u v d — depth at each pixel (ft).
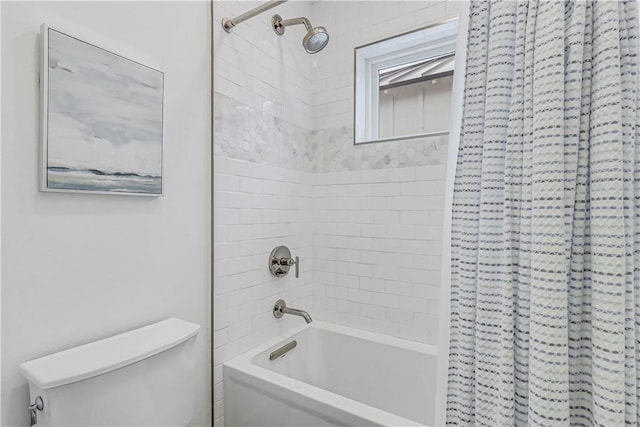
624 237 2.47
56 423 2.66
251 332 5.36
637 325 2.49
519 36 2.82
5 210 2.80
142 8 3.85
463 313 3.13
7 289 2.82
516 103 2.83
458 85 3.24
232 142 5.01
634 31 2.52
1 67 2.77
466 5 3.19
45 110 2.96
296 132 6.29
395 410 5.59
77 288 3.26
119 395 3.03
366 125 6.22
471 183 3.14
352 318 6.37
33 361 2.91
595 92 2.56
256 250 5.46
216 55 4.76
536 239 2.65
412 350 5.53
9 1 2.82
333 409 3.89
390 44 5.97
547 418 2.54
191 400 3.75
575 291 2.66
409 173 5.82
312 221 6.72
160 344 3.37
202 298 4.62
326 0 6.61
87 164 3.25
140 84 3.74
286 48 6.04
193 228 4.48
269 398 4.43
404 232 5.86
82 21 3.29
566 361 2.57
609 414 2.42
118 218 3.61
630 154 2.50
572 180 2.61
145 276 3.88
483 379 2.98
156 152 3.89
